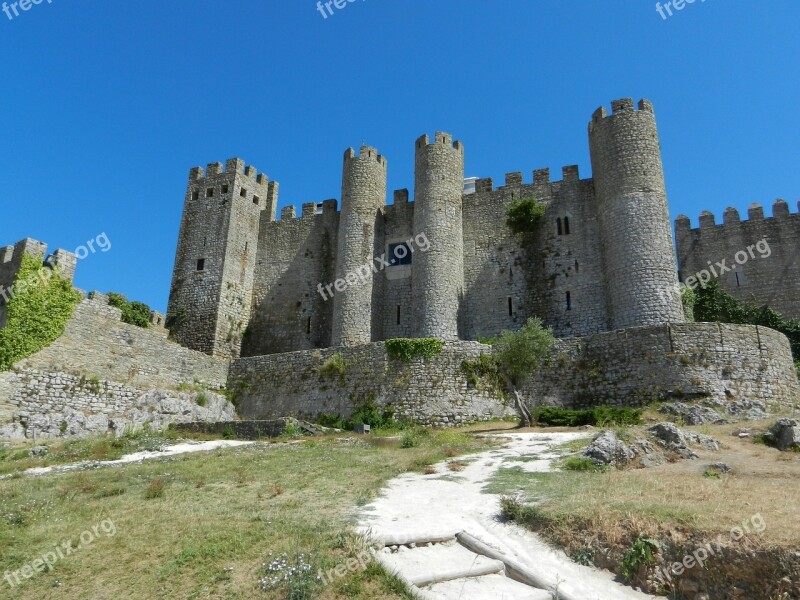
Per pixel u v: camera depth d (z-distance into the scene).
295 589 9.39
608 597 9.55
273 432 29.28
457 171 44.44
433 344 33.50
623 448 18.34
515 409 31.92
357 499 14.62
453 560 10.76
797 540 9.41
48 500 15.41
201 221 47.91
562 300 40.84
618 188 37.59
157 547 11.60
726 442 22.06
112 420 31.94
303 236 49.53
